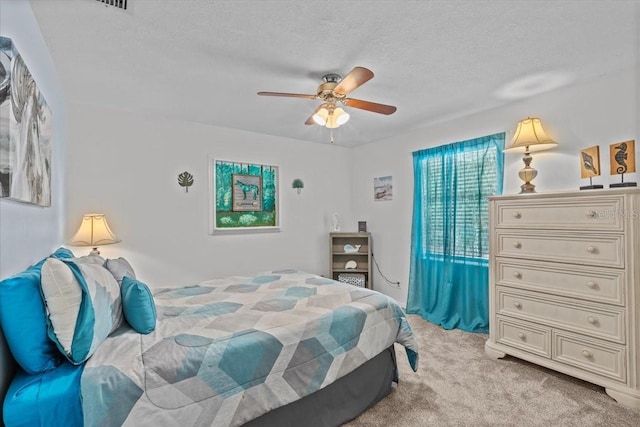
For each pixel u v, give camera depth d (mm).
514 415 1959
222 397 1426
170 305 2094
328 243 4797
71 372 1252
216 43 1995
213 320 1817
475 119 3400
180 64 2264
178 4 1622
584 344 2227
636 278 2020
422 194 3941
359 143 4766
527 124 2650
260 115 3416
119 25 1795
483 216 3326
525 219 2568
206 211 3742
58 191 2410
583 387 2254
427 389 2268
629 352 2035
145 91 2734
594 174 2520
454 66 2330
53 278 1273
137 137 3318
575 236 2283
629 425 1854
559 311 2359
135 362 1337
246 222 4086
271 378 1588
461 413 1987
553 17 1762
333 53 2127
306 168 4590
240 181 4043
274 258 4273
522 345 2570
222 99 2938
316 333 1814
